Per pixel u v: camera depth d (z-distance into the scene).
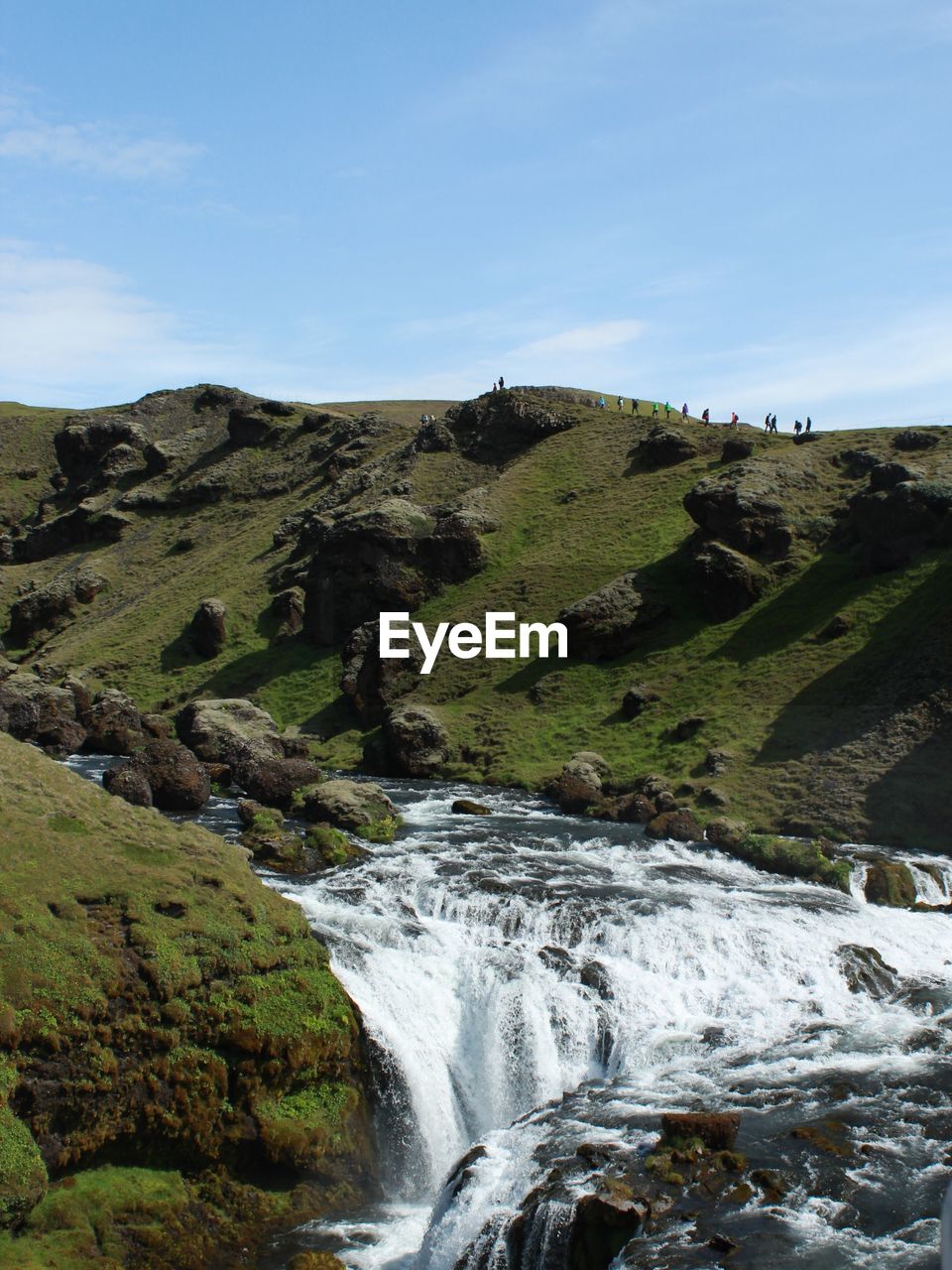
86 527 122.75
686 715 55.97
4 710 56.94
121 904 24.44
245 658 83.19
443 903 33.00
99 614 101.88
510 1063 26.50
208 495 120.19
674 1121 21.00
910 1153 20.81
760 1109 22.77
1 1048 20.50
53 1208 19.80
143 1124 21.47
